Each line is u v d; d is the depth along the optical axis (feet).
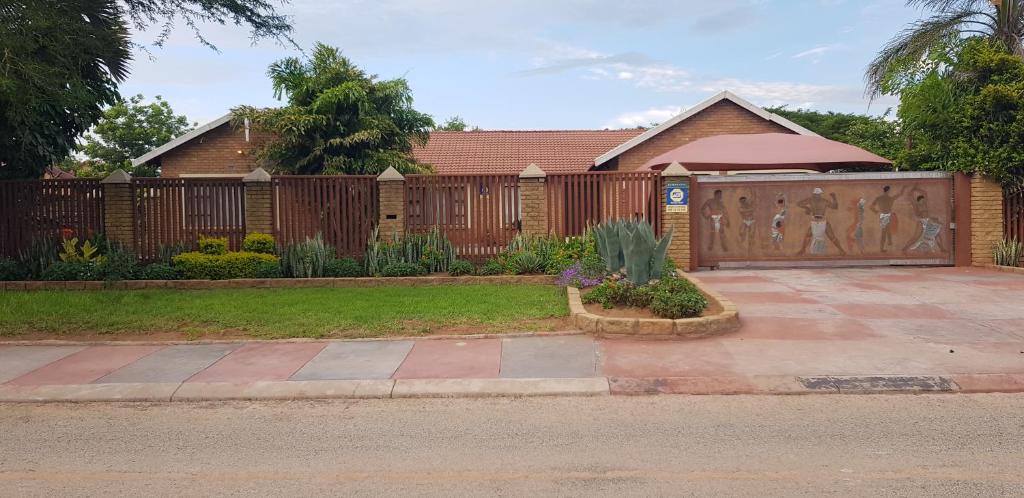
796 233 45.09
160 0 38.27
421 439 16.99
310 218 44.34
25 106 35.47
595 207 44.39
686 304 27.48
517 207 44.29
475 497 13.47
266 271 39.96
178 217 44.09
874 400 19.45
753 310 30.91
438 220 44.19
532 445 16.39
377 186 44.39
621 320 26.66
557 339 26.61
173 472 15.07
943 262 44.86
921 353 23.39
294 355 25.03
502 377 21.90
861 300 32.81
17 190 43.83
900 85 55.11
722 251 45.16
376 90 60.13
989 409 18.45
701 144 51.29
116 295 36.04
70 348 26.73
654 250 30.66
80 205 44.14
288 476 14.73
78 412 19.81
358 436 17.30
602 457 15.51
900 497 13.05
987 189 43.83
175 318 30.25
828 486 13.62
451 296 34.37
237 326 28.99
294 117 55.47
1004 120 43.32
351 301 33.45
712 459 15.24
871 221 44.93
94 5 37.83
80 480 14.69
